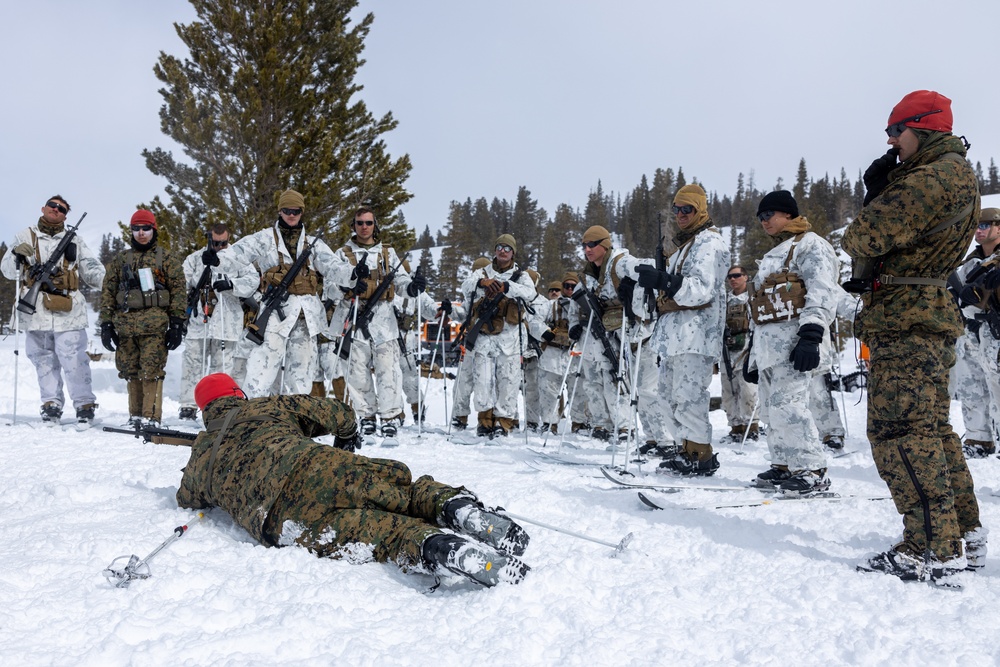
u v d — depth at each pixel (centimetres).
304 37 1513
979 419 606
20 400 884
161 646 187
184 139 1351
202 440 316
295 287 611
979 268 574
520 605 223
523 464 517
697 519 344
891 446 265
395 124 1647
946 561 249
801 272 418
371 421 661
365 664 181
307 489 270
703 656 196
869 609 225
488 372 736
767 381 447
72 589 229
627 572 265
